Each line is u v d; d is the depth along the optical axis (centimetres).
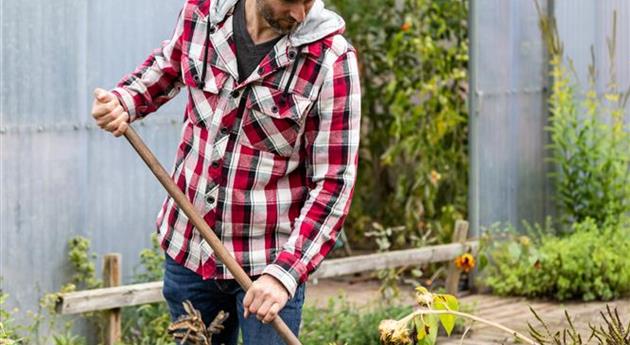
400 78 905
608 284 790
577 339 394
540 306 766
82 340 600
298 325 367
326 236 348
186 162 362
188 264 364
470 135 823
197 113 358
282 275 340
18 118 588
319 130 351
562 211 895
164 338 589
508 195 855
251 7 348
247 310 340
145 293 589
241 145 353
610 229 827
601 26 928
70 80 611
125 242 644
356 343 622
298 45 344
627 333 349
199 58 354
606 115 930
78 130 616
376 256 700
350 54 351
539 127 885
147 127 650
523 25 865
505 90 850
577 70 905
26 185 593
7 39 582
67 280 614
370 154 952
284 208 358
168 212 371
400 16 920
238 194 354
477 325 687
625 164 873
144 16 646
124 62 638
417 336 338
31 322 596
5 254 585
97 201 628
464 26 904
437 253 743
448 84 917
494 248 821
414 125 891
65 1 606
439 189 910
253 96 349
